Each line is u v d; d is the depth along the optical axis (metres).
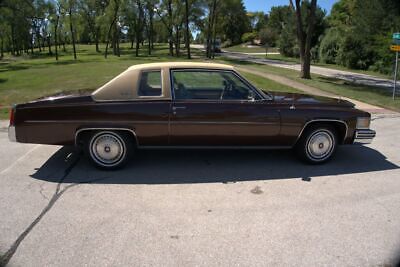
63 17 49.97
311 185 4.42
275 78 19.16
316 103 5.07
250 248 3.01
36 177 4.54
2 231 3.21
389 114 10.14
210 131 4.73
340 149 6.11
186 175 4.66
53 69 25.08
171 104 4.62
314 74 24.34
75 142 4.59
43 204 3.76
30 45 75.88
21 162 5.10
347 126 5.06
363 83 19.95
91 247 2.98
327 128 5.09
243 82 4.86
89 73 20.86
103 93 4.57
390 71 25.22
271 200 3.95
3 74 22.00
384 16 27.16
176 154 5.54
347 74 26.48
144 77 4.67
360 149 6.14
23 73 22.27
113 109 4.52
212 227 3.34
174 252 2.93
